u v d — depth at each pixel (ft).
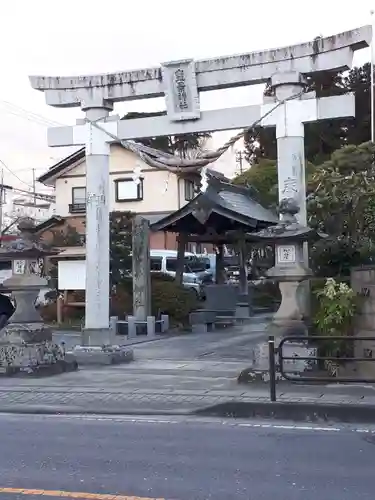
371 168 59.88
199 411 30.19
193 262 116.88
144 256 68.95
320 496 17.75
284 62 41.09
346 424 27.99
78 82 47.06
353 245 46.93
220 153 45.68
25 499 17.61
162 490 18.38
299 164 40.32
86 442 24.66
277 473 20.11
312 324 37.83
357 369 35.50
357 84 142.51
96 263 46.57
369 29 38.50
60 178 131.44
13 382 38.68
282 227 36.91
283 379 35.27
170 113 44.55
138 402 32.19
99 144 46.75
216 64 42.88
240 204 79.46
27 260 42.22
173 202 127.24
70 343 59.67
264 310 89.92
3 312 63.72
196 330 72.43
